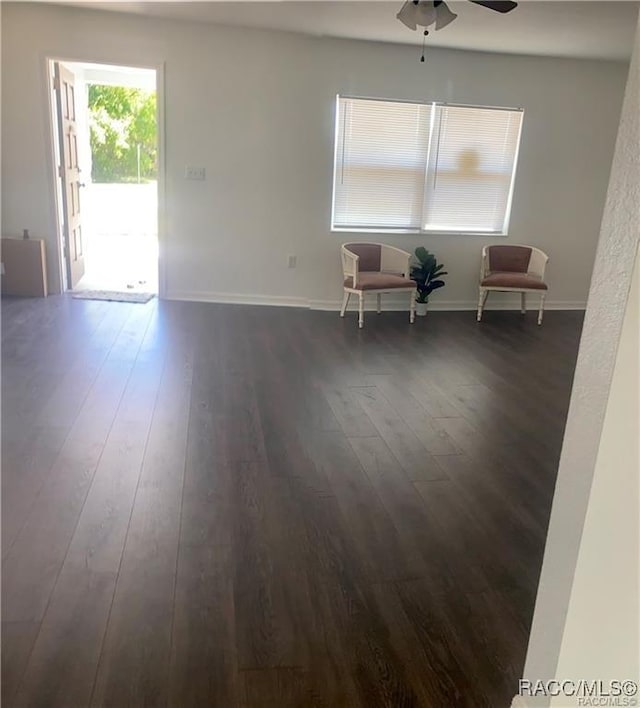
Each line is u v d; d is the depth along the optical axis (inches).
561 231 235.5
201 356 157.8
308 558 77.5
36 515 83.0
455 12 161.2
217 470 98.7
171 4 173.6
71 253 221.3
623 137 41.2
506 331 204.5
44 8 187.3
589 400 45.0
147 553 76.3
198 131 203.8
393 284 204.4
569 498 47.9
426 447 112.2
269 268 220.1
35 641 61.4
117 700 55.2
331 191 215.8
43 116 197.2
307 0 159.2
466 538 83.7
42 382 132.7
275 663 60.6
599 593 46.3
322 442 111.8
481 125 219.1
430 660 62.1
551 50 203.2
